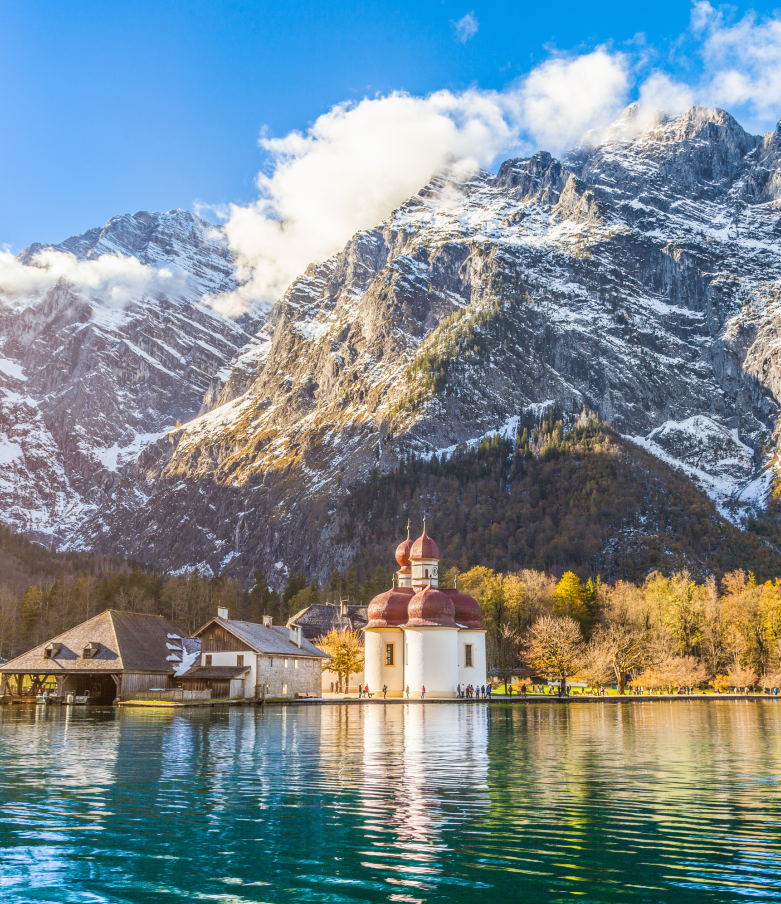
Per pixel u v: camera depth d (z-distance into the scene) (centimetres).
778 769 4028
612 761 4338
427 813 2959
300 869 2308
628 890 2133
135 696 10800
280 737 5628
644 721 7512
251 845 2544
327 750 4809
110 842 2577
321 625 16612
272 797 3241
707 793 3344
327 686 14350
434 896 2102
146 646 11475
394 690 12850
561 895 2098
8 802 3158
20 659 11056
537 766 4119
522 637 17188
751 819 2859
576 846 2517
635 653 15225
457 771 3938
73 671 10762
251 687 11106
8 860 2400
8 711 9162
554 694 14000
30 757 4472
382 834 2661
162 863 2373
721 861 2364
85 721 7350
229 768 4022
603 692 14488
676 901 2052
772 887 2147
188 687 11125
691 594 17962
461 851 2472
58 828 2750
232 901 2078
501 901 2059
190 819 2870
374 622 13388
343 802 3141
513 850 2477
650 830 2711
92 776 3784
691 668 15375
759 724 7119
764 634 16862
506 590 18612
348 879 2227
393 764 4178
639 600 18762
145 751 4766
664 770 4000
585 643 16900
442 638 12438
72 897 2112
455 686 12394
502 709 9650
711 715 8512
